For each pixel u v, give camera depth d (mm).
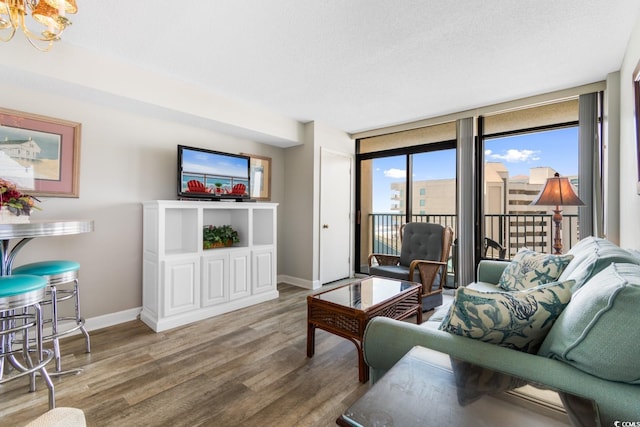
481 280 2727
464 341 1046
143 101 2619
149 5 1792
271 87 3006
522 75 2721
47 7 1344
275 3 1779
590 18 1910
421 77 2766
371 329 1235
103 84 2389
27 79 2186
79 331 2570
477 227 3689
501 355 952
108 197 2756
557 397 799
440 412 799
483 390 875
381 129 4492
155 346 2332
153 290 2734
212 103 3129
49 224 1713
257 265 3465
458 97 3260
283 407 1620
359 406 822
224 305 3111
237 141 3863
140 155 2959
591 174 2885
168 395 1717
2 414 1551
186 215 3145
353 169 4852
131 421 1504
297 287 4223
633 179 2080
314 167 4172
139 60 2473
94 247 2684
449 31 2057
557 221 2777
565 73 2678
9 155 2246
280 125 3875
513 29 2029
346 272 4730
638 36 1898
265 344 2383
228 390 1769
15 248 1995
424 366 986
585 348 829
